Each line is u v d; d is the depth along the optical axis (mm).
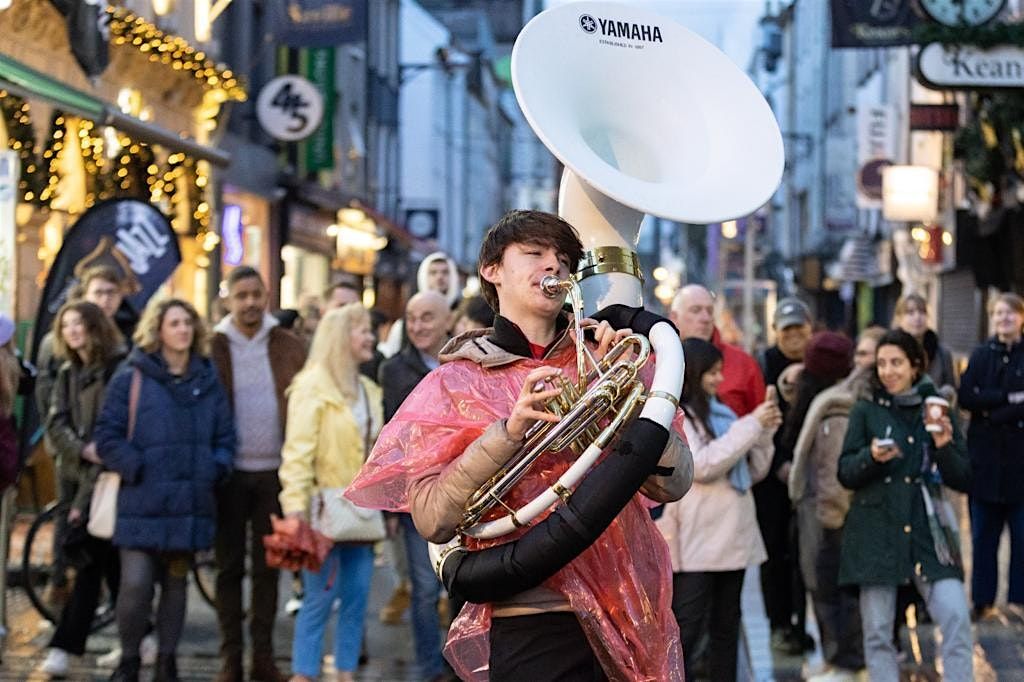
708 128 4195
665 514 6758
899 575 6773
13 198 8773
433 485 3662
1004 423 9531
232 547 7926
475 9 64562
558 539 3529
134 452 7297
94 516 7531
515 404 3650
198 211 17266
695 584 6746
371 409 7559
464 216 54656
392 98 39344
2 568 8391
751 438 6680
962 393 9586
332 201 27141
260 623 7973
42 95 10172
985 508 9680
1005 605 10188
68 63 14422
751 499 6934
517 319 3852
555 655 3783
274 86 22875
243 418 7926
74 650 7961
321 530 7277
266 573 7988
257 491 7945
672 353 3686
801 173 48562
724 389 8250
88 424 8227
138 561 7383
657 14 4285
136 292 10250
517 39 3984
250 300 7977
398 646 9164
